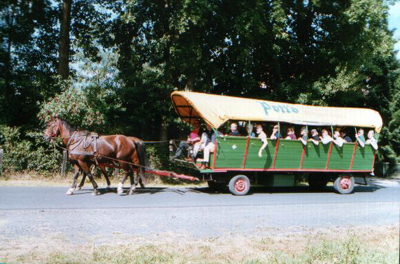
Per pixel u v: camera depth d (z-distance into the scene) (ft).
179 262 17.74
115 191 40.68
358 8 56.34
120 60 67.62
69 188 40.91
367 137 53.31
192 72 59.47
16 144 49.65
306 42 68.74
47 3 62.90
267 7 59.67
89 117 50.11
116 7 62.23
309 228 26.02
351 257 19.27
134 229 24.00
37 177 47.88
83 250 19.13
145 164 40.04
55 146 50.70
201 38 57.62
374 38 62.39
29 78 60.95
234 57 60.54
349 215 31.81
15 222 24.63
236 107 40.16
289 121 42.55
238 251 19.85
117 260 17.51
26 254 17.98
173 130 69.00
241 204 35.37
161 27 60.59
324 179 49.85
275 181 44.04
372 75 84.74
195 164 39.70
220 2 55.72
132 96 64.69
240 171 42.34
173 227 24.98
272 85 68.95
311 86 64.80
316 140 44.62
